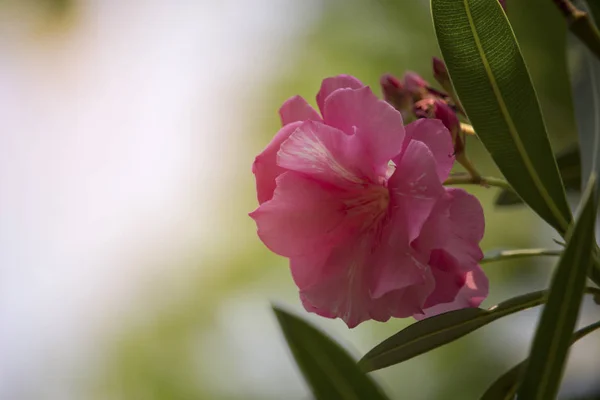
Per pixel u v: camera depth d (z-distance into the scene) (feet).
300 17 18.08
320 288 6.72
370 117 6.48
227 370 18.21
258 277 18.88
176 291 19.36
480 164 13.53
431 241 6.19
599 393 10.53
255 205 19.67
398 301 6.43
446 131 6.42
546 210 7.00
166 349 18.85
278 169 6.86
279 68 18.93
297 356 6.79
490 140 6.91
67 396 19.70
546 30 11.80
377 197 6.68
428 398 14.32
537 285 13.37
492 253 7.80
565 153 9.08
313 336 6.78
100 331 19.71
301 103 6.88
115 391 18.85
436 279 6.44
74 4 22.44
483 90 6.78
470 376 14.06
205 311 18.89
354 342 16.05
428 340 6.70
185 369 18.58
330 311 6.68
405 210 6.27
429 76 15.16
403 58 15.60
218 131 20.22
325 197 6.69
